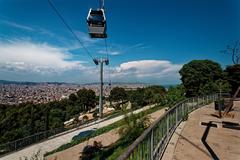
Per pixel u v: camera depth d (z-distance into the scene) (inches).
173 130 476.1
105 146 885.8
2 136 2314.2
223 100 814.5
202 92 1721.2
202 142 407.5
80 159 808.3
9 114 2694.4
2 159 969.5
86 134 1268.5
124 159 148.0
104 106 4407.0
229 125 542.3
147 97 2755.9
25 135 2546.8
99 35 570.9
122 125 722.2
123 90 4756.4
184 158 329.1
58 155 906.1
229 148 377.4
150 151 274.8
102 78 1792.6
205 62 1966.0
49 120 3048.7
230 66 1840.6
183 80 2053.4
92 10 563.8
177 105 525.3
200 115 701.9
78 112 4023.1
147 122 698.8
